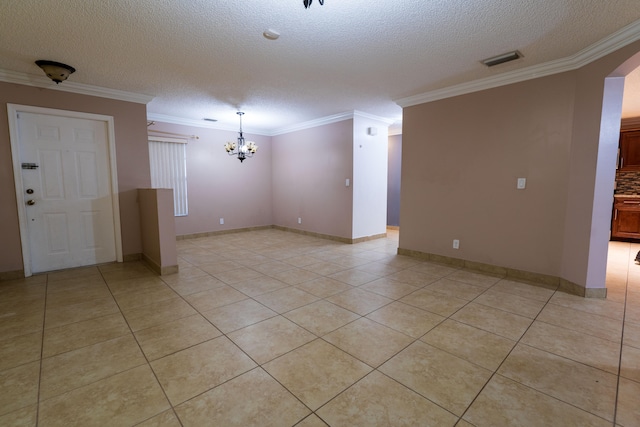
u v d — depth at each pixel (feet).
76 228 12.67
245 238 19.76
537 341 6.92
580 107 9.43
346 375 5.76
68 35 8.12
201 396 5.22
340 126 17.75
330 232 19.10
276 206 23.35
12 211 11.18
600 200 9.07
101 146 12.98
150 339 7.08
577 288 9.66
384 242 18.40
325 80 11.72
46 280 11.20
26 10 6.89
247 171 22.08
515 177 11.09
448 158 12.92
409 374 5.79
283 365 6.08
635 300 9.19
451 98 12.64
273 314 8.39
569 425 4.57
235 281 11.18
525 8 6.89
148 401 5.10
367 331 7.43
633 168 17.87
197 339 7.08
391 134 23.32
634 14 7.07
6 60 9.77
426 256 14.08
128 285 10.71
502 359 6.25
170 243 12.05
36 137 11.59
